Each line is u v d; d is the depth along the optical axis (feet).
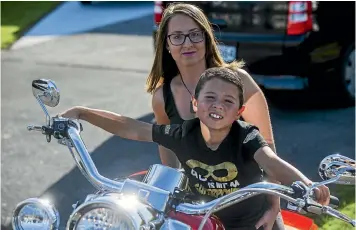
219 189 8.04
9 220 17.35
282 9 23.25
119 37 41.14
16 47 38.58
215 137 7.66
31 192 19.29
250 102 10.02
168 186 6.88
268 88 24.02
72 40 40.40
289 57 23.50
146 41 39.96
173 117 10.05
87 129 24.43
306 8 23.17
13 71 33.60
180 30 9.50
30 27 43.68
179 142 8.09
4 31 42.37
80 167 7.32
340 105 25.54
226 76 7.20
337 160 6.72
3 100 28.68
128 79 31.53
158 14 25.25
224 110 7.14
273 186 6.49
